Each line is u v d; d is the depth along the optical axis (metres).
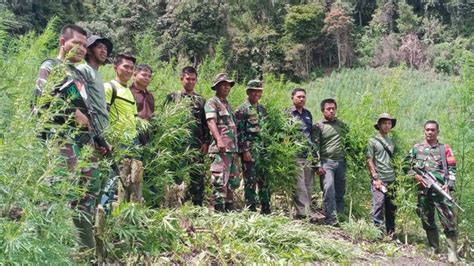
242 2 45.53
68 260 2.65
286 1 46.47
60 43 3.49
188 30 33.59
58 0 28.02
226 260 4.11
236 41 37.91
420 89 34.16
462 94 6.64
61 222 2.67
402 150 6.86
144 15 31.58
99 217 3.42
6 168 2.54
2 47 4.42
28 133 2.63
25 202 2.54
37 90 3.06
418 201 6.26
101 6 31.22
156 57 7.58
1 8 4.57
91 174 3.38
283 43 42.22
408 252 5.82
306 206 6.12
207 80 7.69
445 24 51.94
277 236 4.73
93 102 3.69
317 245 4.86
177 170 5.10
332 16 44.91
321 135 6.38
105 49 4.05
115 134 4.06
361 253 5.27
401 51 45.25
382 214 6.23
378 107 7.65
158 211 4.22
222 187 5.32
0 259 2.32
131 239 3.84
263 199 6.16
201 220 4.62
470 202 6.60
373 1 55.50
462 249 6.34
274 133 6.12
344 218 6.45
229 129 5.43
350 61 45.50
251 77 38.09
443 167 6.09
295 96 6.26
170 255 3.96
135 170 4.09
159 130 5.00
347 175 6.87
